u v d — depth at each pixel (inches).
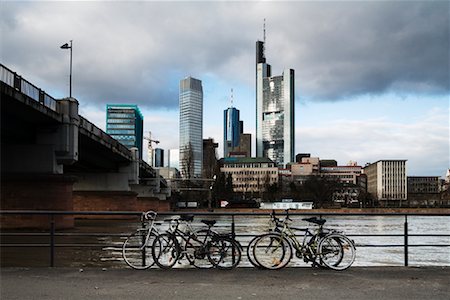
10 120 1406.3
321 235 446.0
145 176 4222.4
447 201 7706.7
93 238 1304.1
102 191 2903.5
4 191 1546.5
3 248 969.5
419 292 352.2
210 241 447.2
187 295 342.6
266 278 400.8
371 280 393.1
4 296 338.3
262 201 6801.2
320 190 6865.2
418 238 1486.2
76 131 1615.4
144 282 384.8
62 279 394.6
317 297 337.4
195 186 6008.9
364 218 4205.2
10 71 1167.0
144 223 466.3
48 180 1546.5
